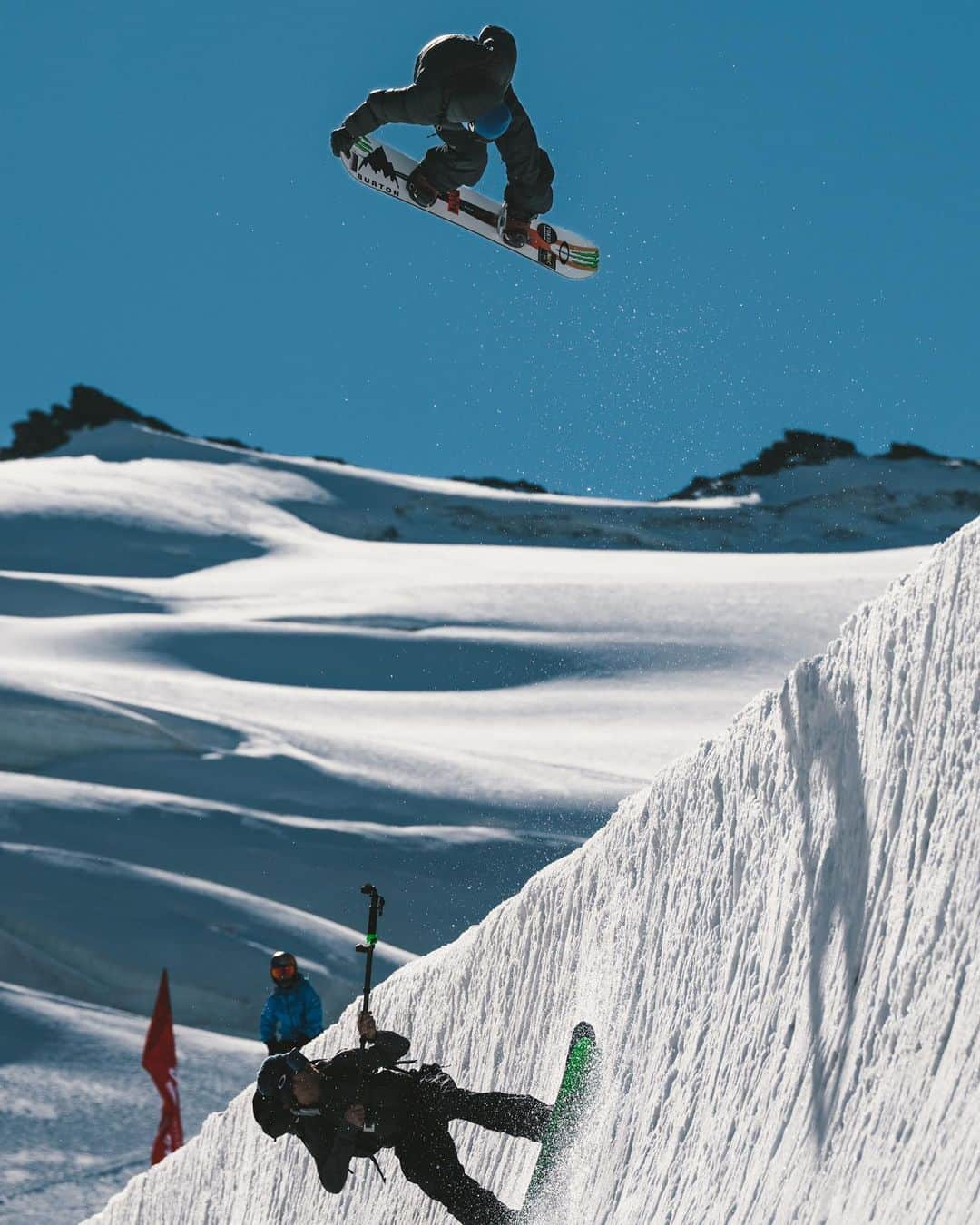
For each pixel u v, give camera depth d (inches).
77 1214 4404.5
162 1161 1791.3
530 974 976.3
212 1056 5984.3
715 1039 659.4
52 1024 5984.3
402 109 1119.6
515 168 1191.6
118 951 7007.9
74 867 7755.9
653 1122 692.1
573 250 1668.3
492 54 1098.1
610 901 855.1
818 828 616.7
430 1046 1146.0
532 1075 917.8
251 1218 1461.6
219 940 7224.4
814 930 596.7
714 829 727.7
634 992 775.1
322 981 7022.6
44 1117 5113.2
